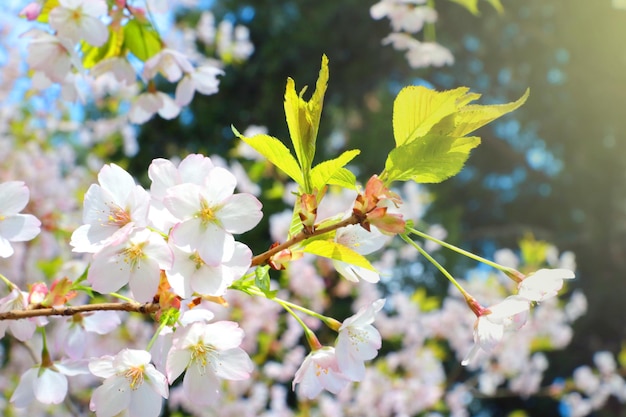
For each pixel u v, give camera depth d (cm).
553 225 390
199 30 137
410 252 152
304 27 346
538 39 367
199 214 42
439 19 360
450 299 146
